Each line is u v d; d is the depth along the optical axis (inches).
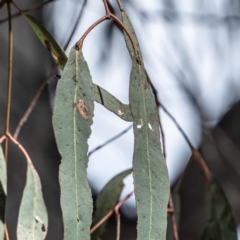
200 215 40.1
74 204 21.6
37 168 40.3
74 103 22.0
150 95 22.7
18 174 39.3
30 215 23.5
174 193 28.7
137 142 22.3
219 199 28.2
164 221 22.2
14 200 38.3
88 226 21.6
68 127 21.9
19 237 23.2
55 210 40.3
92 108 22.1
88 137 22.0
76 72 22.2
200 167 28.5
